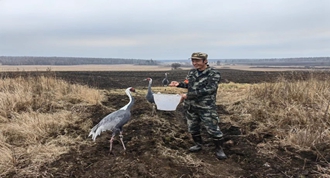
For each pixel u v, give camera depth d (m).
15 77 10.85
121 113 5.12
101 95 9.95
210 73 4.57
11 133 5.98
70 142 5.60
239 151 5.29
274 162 4.75
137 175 4.25
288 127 6.26
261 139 5.80
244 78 22.64
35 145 5.39
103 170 4.44
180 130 6.62
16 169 4.48
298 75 9.75
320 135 5.16
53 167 4.58
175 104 4.77
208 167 4.63
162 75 30.39
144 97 10.41
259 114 7.17
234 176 4.34
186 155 5.08
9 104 7.54
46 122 6.48
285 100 7.65
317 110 6.67
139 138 5.85
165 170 4.41
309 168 4.43
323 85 8.26
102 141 5.72
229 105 8.70
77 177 4.28
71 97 8.91
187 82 4.96
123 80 21.55
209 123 4.69
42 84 9.67
